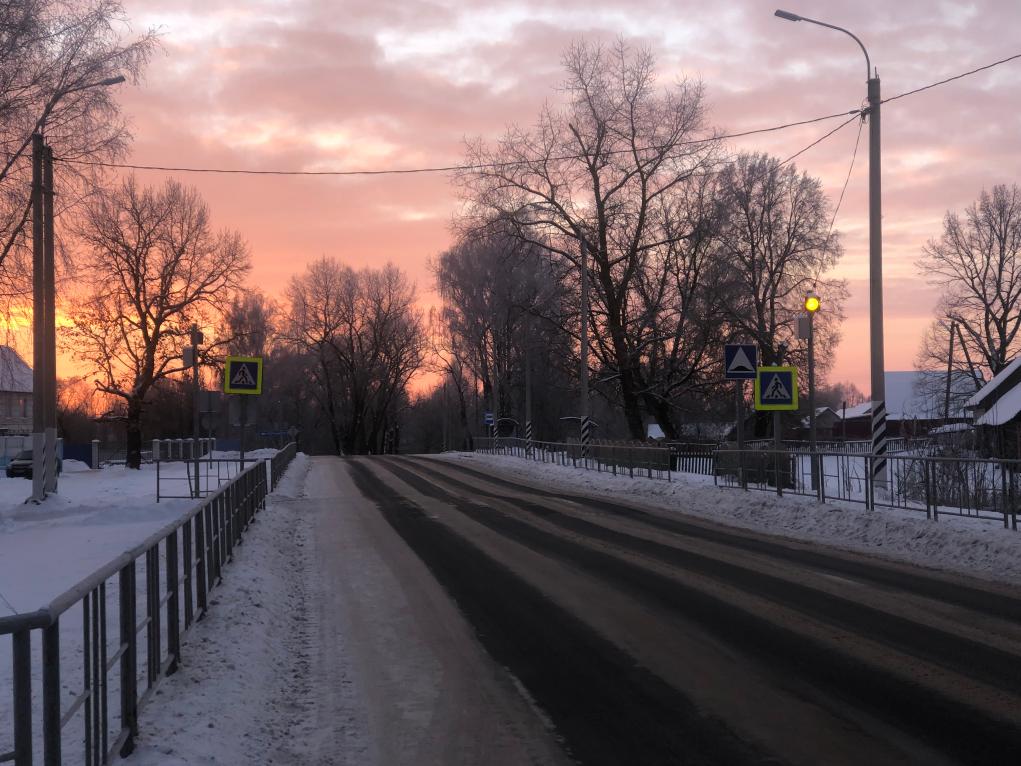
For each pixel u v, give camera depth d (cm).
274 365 8775
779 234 5372
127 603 529
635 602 1027
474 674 749
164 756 509
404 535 1677
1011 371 4134
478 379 8012
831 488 1836
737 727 603
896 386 9031
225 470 3469
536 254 4459
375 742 588
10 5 2030
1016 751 551
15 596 1064
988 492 1452
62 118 2212
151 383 4878
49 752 386
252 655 758
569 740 586
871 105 1980
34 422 2167
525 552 1436
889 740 573
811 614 952
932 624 902
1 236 2211
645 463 2900
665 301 4731
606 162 4128
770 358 5119
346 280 8688
